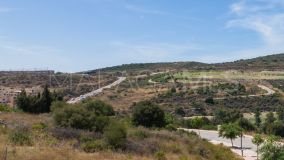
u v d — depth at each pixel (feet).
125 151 123.24
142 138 146.61
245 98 445.78
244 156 178.29
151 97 448.24
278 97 451.12
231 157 159.53
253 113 379.96
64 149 107.14
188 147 148.25
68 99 371.56
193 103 416.46
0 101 310.45
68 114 145.89
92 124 144.05
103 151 118.01
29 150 98.27
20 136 112.98
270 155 129.90
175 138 157.07
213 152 155.74
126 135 137.59
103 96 437.99
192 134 197.77
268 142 134.31
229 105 419.95
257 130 284.41
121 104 391.65
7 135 116.47
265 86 520.01
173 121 258.37
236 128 202.49
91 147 118.21
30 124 141.69
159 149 134.10
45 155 94.99
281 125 277.44
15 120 155.33
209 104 418.72
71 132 130.62
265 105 418.10
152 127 195.11
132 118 206.49
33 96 235.20
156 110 207.10
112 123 136.36
